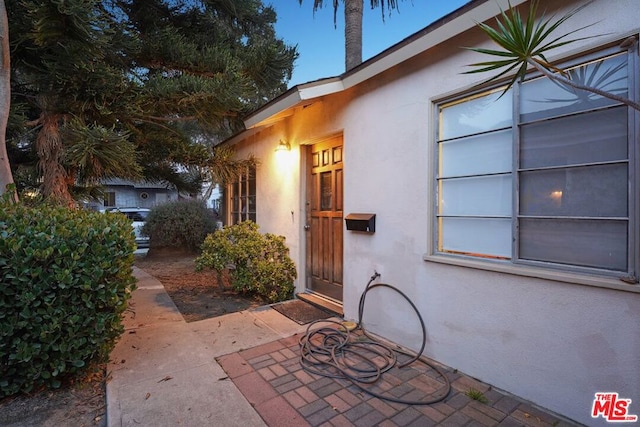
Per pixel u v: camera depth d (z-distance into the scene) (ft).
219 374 8.60
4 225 7.65
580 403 6.64
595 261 6.66
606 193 6.53
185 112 17.71
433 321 9.45
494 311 8.00
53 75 13.39
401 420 6.84
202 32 21.94
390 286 10.70
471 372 8.50
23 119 15.30
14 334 7.33
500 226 8.21
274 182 18.01
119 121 17.07
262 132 19.35
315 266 15.33
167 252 28.45
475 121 8.70
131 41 15.94
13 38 13.71
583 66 6.86
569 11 6.87
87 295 7.86
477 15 7.73
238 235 16.56
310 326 11.66
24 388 7.55
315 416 6.95
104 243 8.43
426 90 9.59
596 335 6.44
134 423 6.64
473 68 8.39
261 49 19.90
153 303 14.89
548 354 7.08
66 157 14.34
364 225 11.39
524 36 5.18
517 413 7.06
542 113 7.38
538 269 7.30
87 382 8.29
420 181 9.80
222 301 15.49
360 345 10.36
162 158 21.67
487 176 8.46
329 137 14.06
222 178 20.67
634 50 6.12
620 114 6.37
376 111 11.24
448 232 9.42
